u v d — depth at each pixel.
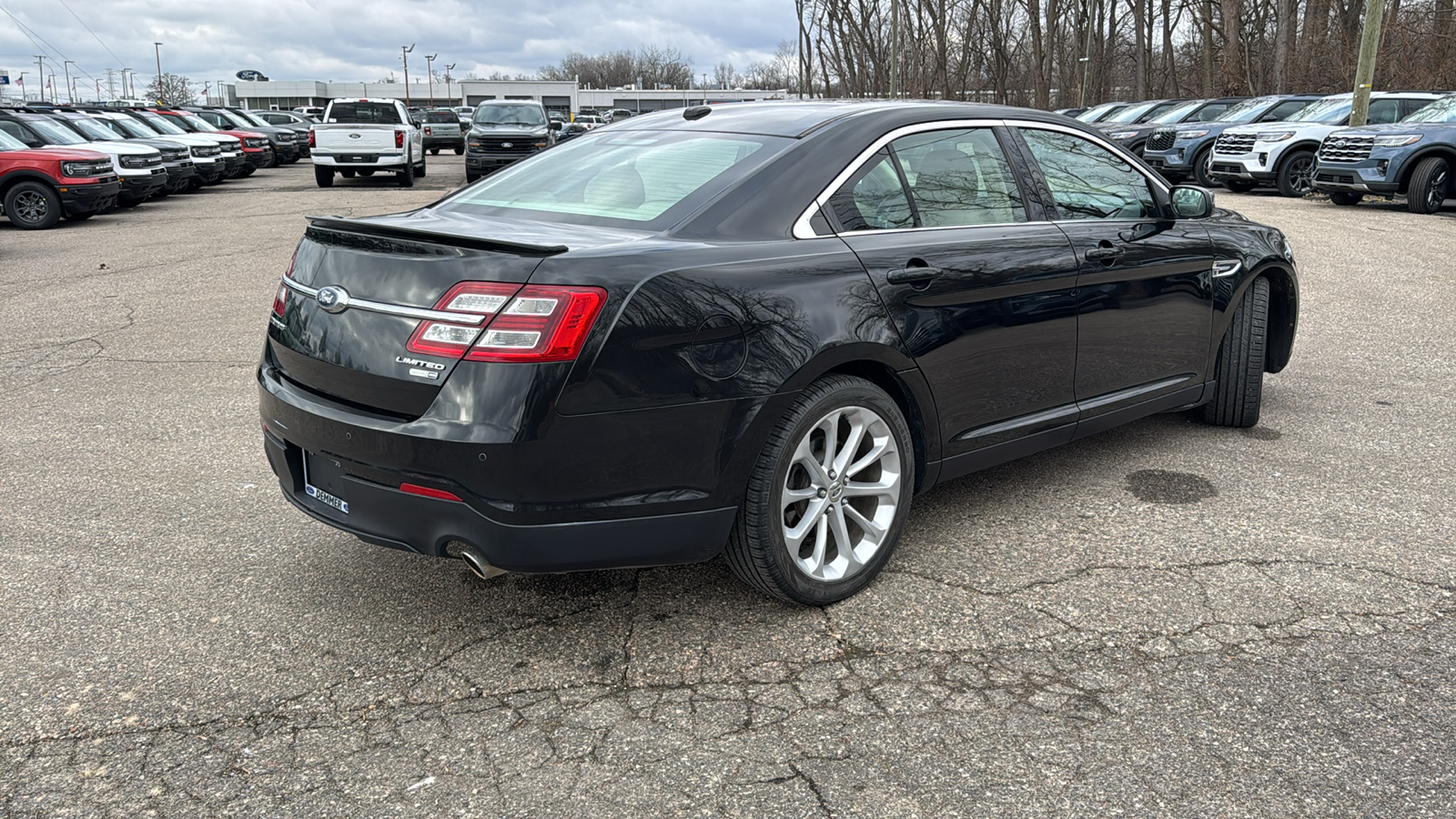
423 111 41.50
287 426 3.01
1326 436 4.88
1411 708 2.61
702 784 2.33
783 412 2.88
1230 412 4.89
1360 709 2.60
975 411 3.50
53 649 2.94
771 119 3.53
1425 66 25.06
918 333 3.20
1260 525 3.79
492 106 24.55
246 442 4.87
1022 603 3.19
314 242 3.07
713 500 2.81
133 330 7.48
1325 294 8.63
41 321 7.85
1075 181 3.99
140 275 10.16
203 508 4.04
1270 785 2.30
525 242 2.66
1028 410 3.73
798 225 3.07
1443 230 12.80
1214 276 4.49
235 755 2.45
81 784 2.33
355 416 2.76
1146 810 2.23
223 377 6.11
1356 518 3.86
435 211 3.55
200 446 4.81
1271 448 4.71
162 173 17.72
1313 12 34.47
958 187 3.55
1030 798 2.27
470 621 3.12
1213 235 4.50
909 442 3.29
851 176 3.24
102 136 19.36
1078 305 3.79
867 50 61.44
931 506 4.03
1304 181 17.55
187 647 2.96
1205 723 2.55
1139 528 3.78
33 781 2.34
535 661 2.88
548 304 2.55
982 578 3.38
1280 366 5.19
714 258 2.81
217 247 12.34
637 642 2.97
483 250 2.63
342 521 2.91
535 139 22.98
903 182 3.38
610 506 2.68
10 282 9.77
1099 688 2.71
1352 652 2.89
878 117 3.44
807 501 3.09
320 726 2.57
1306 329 7.29
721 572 3.43
